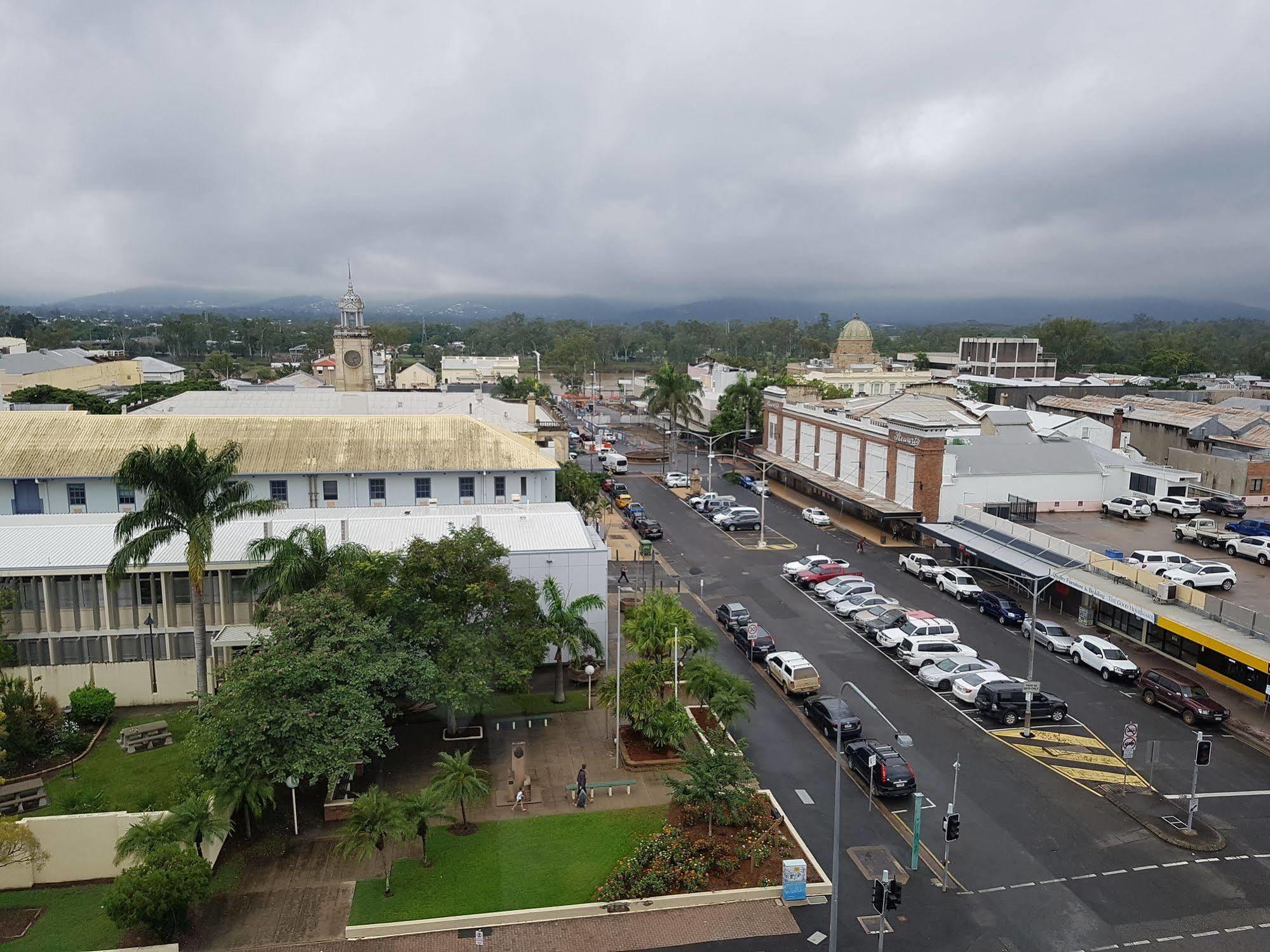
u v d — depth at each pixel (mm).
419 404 87438
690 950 25469
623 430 153125
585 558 45031
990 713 40812
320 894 27703
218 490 40969
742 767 31172
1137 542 63812
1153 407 104000
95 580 41156
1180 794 34125
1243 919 26781
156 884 24688
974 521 68562
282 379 146250
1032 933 26125
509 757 36469
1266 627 42562
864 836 31391
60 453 57062
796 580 62656
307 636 32688
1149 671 43375
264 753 29016
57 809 31547
